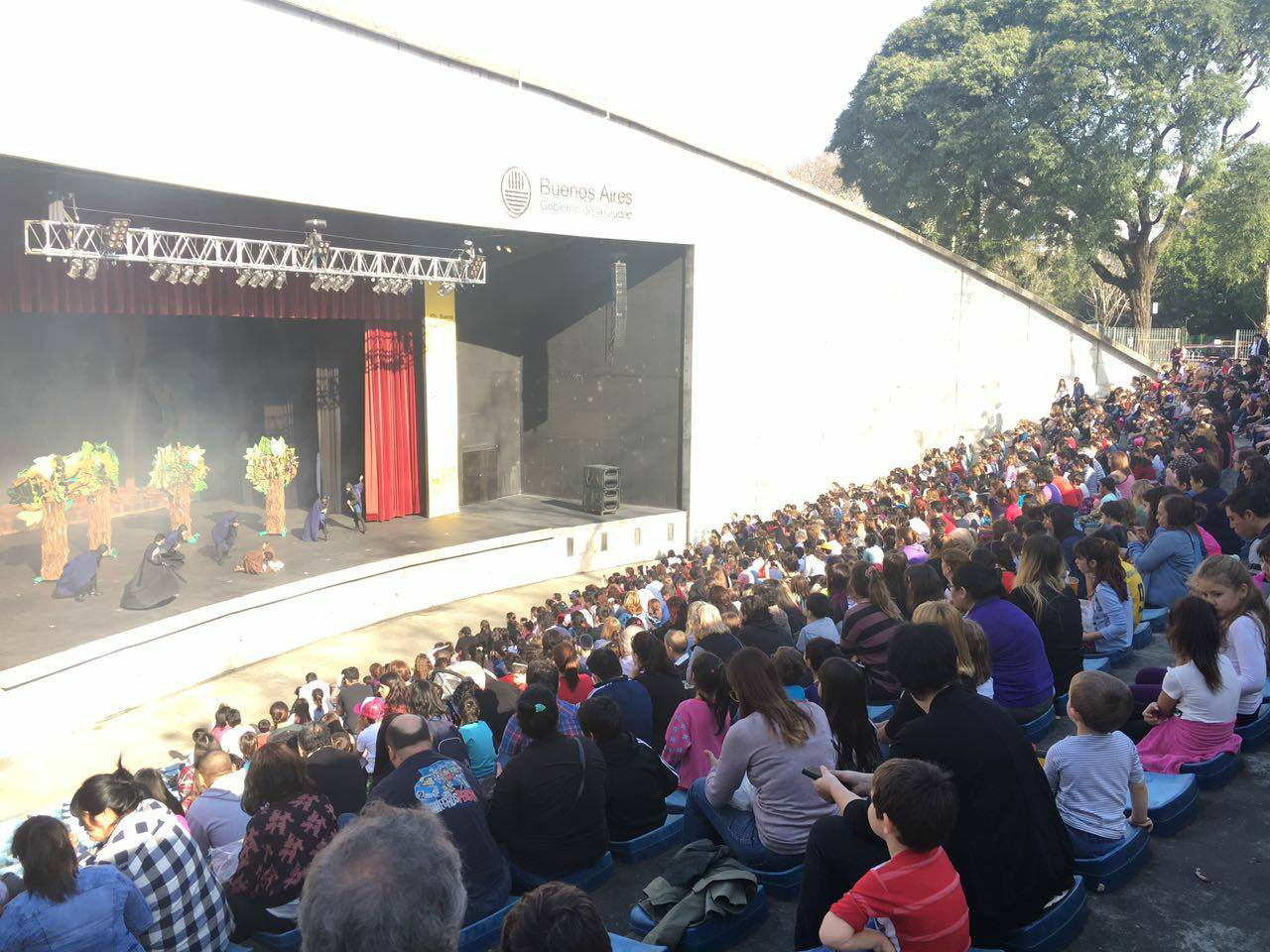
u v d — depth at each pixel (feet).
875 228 95.66
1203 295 159.33
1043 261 138.21
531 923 7.22
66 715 46.21
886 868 10.50
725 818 16.12
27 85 42.65
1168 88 111.65
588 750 16.40
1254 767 18.02
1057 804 14.94
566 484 89.86
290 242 62.13
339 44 56.34
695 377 81.87
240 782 20.76
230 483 81.97
